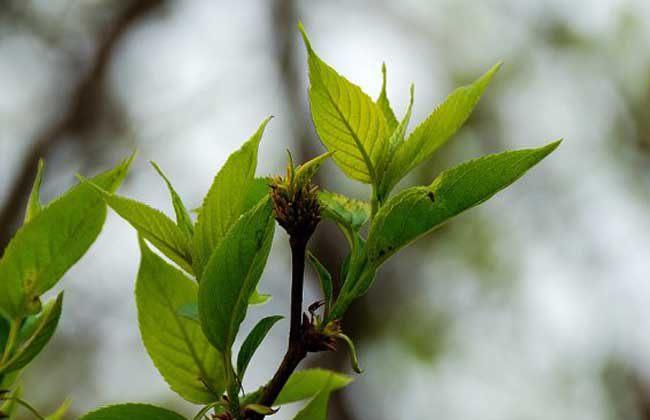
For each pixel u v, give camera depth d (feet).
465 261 9.89
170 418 2.90
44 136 9.62
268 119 2.91
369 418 9.45
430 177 9.12
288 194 2.86
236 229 2.84
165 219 2.94
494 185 2.93
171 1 10.53
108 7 10.37
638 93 10.36
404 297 9.78
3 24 9.99
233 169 2.91
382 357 9.53
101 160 9.78
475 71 10.27
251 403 2.87
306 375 3.07
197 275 2.92
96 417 2.90
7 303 2.95
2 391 2.94
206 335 2.87
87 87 9.97
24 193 9.14
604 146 10.36
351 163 3.02
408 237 2.93
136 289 3.01
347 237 2.98
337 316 2.90
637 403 9.80
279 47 10.71
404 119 3.04
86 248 2.97
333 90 2.97
